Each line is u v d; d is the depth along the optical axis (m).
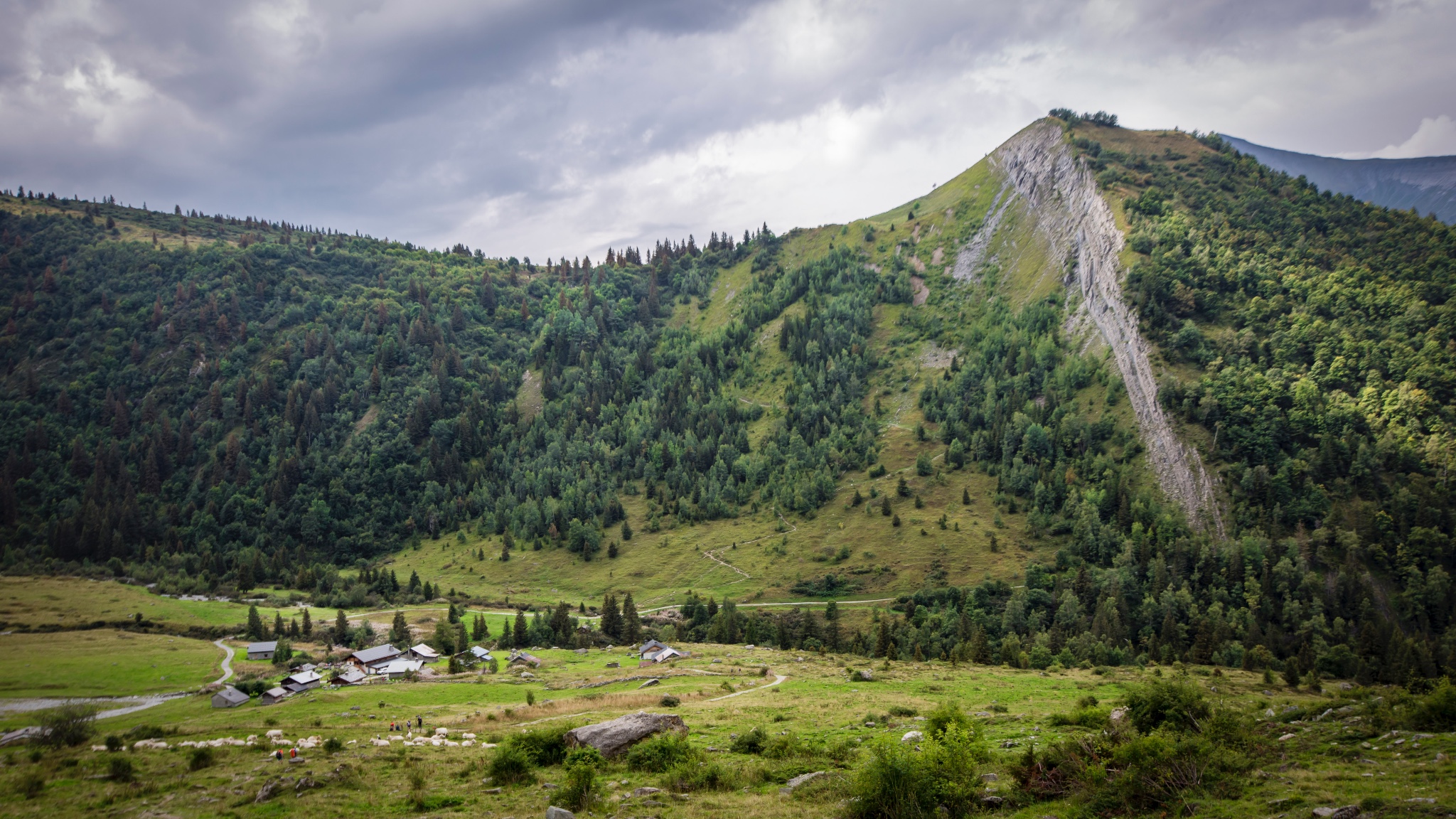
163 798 39.97
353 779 41.69
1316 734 36.41
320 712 80.44
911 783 32.06
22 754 56.59
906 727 53.16
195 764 48.66
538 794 37.75
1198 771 30.38
